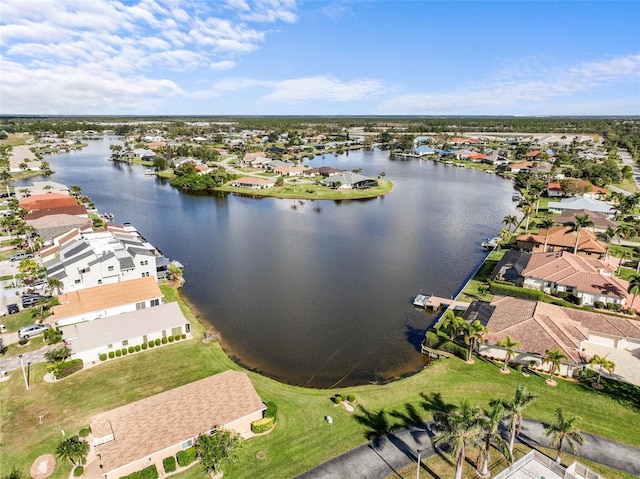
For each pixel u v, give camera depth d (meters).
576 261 84.88
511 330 59.59
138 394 51.34
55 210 127.19
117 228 104.88
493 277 87.50
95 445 40.28
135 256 81.44
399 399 50.66
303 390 52.66
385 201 171.75
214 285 86.88
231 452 39.03
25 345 61.88
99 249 86.25
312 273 93.62
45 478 39.53
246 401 45.66
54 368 54.16
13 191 174.62
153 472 38.50
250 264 99.12
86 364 57.69
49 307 71.38
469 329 57.56
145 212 152.25
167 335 63.84
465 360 58.41
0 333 65.19
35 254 99.06
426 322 72.00
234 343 65.12
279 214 150.00
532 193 168.25
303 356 61.81
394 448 42.91
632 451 42.53
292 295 82.25
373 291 84.38
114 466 37.44
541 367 56.38
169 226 133.12
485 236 122.56
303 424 46.34
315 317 73.56
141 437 40.31
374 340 66.25
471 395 51.22
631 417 47.38
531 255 92.62
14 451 42.62
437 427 37.78
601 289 75.06
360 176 199.25
